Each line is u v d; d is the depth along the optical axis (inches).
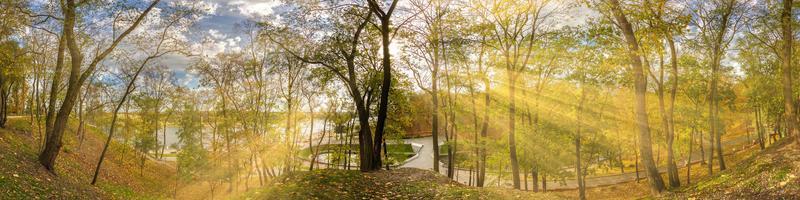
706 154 1955.0
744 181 551.8
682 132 1384.1
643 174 1713.8
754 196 479.5
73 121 1964.8
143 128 1833.2
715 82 1208.2
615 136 1311.5
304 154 2261.3
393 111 1229.1
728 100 1537.9
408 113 1300.4
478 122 1264.8
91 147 1750.7
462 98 1210.0
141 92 1727.4
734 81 1459.2
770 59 1328.7
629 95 1301.7
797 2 912.9
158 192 1582.2
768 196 459.2
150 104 1792.6
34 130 1451.8
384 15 840.3
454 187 681.0
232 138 1434.5
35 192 636.7
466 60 1147.3
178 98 1781.5
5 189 577.0
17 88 1720.0
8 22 886.4
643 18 783.7
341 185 628.4
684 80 1197.7
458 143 1214.3
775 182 483.5
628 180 1637.6
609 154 1311.5
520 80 1122.7
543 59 1107.3
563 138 1106.1
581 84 1047.6
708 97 1294.3
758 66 1333.7
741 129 2608.3
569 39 1018.1
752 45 1145.4
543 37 1070.4
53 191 690.8
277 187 604.7
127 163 1820.9
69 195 721.6
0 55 1075.9
